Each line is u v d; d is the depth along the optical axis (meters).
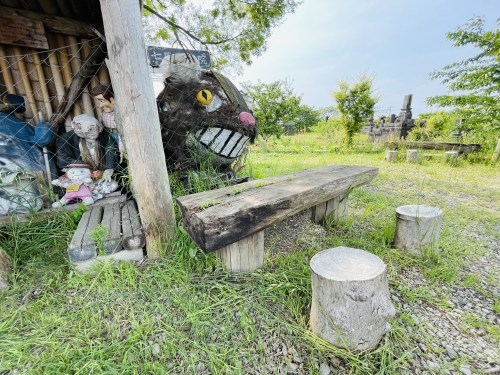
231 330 1.40
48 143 2.52
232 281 1.75
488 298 1.75
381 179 4.90
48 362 1.18
